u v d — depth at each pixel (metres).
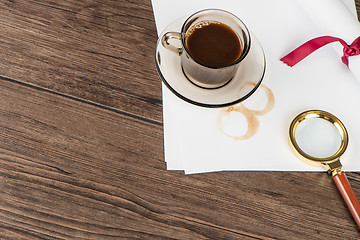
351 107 0.76
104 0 0.79
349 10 0.77
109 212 0.71
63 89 0.75
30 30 0.77
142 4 0.79
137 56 0.77
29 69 0.75
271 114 0.75
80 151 0.73
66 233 0.70
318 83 0.77
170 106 0.75
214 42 0.73
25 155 0.72
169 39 0.76
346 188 0.71
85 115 0.74
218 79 0.73
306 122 0.74
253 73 0.75
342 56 0.77
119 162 0.73
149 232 0.71
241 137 0.74
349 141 0.75
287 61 0.78
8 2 0.77
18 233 0.70
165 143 0.74
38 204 0.71
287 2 0.82
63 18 0.77
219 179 0.73
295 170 0.73
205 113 0.75
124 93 0.75
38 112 0.74
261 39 0.80
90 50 0.76
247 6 0.81
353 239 0.72
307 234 0.72
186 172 0.72
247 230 0.71
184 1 0.80
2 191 0.71
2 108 0.73
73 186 0.72
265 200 0.72
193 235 0.71
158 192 0.72
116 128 0.74
